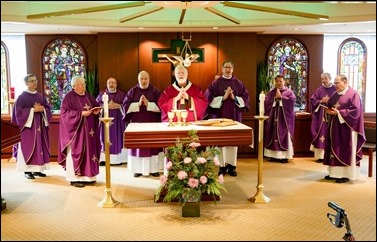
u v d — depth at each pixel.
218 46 7.91
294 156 8.30
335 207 4.09
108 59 7.86
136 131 4.73
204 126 5.10
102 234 4.17
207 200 5.30
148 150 6.66
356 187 6.00
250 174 6.82
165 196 5.04
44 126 6.68
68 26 6.99
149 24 7.01
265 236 4.11
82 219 4.64
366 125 6.95
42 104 6.68
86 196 5.55
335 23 6.73
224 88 6.93
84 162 6.09
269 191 5.77
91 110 6.01
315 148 7.92
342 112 6.15
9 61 8.41
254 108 8.09
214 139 4.82
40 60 8.18
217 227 4.36
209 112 6.95
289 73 8.50
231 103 6.88
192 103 5.75
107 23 6.93
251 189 5.88
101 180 6.45
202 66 7.92
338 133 6.24
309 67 8.50
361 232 4.24
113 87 7.67
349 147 6.18
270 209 4.97
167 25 7.06
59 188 5.97
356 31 8.11
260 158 5.23
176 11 7.03
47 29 7.45
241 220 4.58
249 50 7.98
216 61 7.93
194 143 4.63
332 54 8.82
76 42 8.19
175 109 5.68
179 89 5.73
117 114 7.62
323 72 8.56
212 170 4.76
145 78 6.93
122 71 7.88
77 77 6.12
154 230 4.27
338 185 6.11
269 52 8.36
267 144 7.88
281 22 6.89
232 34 7.92
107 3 6.60
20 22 6.48
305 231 4.25
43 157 6.65
